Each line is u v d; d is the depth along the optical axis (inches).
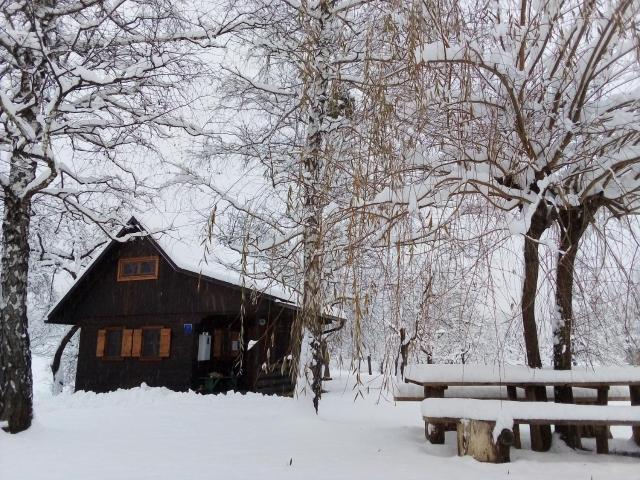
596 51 174.2
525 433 253.8
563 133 179.9
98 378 634.8
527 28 179.6
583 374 198.4
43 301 700.0
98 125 292.5
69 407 388.2
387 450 202.1
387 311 170.1
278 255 204.8
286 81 351.6
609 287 170.1
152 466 173.5
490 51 174.4
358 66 245.3
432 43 166.7
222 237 263.7
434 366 210.7
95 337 652.7
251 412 312.0
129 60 302.2
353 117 185.3
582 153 178.1
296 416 295.4
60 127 263.4
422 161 178.9
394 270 169.0
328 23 250.1
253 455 192.1
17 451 197.8
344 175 191.2
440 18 168.9
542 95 185.3
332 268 178.5
